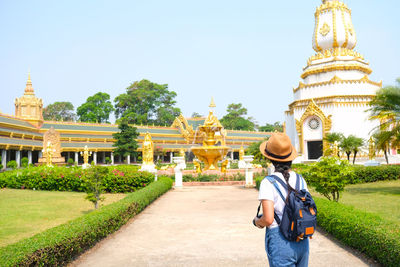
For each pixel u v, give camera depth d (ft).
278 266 10.36
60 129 196.65
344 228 23.41
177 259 20.89
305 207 10.46
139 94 352.49
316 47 155.63
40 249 17.03
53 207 41.32
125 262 20.49
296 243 10.43
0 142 150.61
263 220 10.51
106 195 53.72
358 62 149.07
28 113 194.49
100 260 20.95
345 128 135.33
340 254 21.58
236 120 394.11
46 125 196.24
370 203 42.57
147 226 30.48
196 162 79.05
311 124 141.69
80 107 327.26
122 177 56.70
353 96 137.08
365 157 131.13
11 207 41.29
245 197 49.21
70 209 39.93
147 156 75.61
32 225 31.01
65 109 356.18
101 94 342.23
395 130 61.41
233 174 74.38
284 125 157.69
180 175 63.98
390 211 36.60
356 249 22.56
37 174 62.23
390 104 60.90
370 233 20.08
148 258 21.20
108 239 26.12
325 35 151.02
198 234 27.12
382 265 19.19
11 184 64.44
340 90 140.77
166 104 379.96
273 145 11.34
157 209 39.70
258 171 80.43
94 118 327.26
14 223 31.91
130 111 349.00
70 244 20.17
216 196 50.98
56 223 31.94
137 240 25.66
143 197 38.52
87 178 39.27
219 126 80.18
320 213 28.22
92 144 202.28
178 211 38.11
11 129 165.99
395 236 18.28
